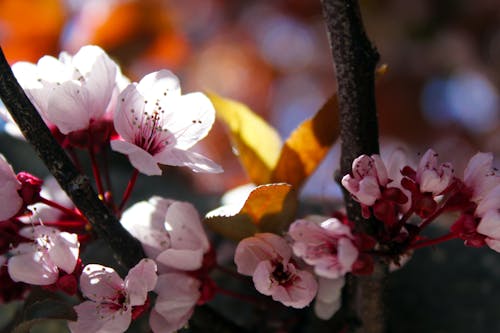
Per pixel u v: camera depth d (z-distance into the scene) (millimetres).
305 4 696
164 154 396
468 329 479
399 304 486
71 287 387
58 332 477
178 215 402
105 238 390
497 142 676
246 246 393
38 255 389
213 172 396
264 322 448
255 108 708
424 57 660
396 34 650
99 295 389
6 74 379
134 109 397
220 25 696
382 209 380
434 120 673
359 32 387
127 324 387
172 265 399
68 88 397
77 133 404
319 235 375
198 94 401
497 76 659
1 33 584
